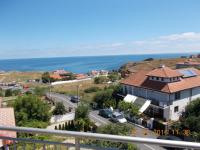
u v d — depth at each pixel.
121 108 35.59
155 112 33.50
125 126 20.66
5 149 4.01
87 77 95.12
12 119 16.98
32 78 116.06
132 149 10.77
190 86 34.69
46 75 96.88
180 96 33.69
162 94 33.62
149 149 16.56
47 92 65.19
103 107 41.00
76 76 98.75
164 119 31.75
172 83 34.22
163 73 35.25
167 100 32.84
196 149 2.65
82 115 30.28
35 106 31.25
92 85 71.06
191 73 38.59
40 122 29.64
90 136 3.11
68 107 45.19
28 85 83.38
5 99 48.06
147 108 34.50
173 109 32.56
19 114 28.97
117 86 44.72
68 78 94.00
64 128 29.02
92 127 28.53
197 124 24.45
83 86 71.31
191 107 28.16
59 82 84.00
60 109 38.28
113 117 33.28
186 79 36.75
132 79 40.66
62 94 62.38
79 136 3.18
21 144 4.08
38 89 62.22
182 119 27.30
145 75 39.22
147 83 36.84
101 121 33.53
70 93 62.06
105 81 76.06
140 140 2.86
